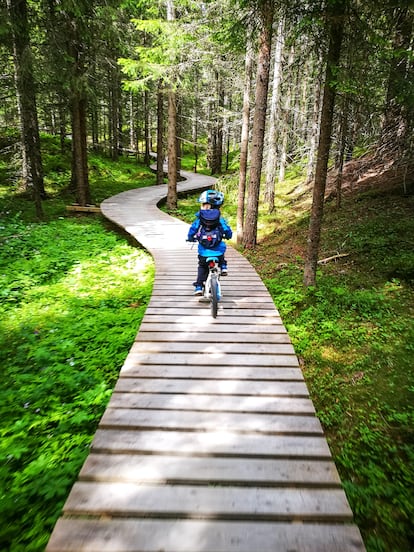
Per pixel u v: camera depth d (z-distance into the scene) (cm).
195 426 354
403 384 519
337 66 615
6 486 354
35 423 438
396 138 1036
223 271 662
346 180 1628
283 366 470
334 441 443
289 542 246
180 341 536
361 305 739
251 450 326
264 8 779
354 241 1061
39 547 296
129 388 418
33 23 1373
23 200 1772
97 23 1545
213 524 258
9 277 893
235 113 1841
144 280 932
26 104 1380
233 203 1984
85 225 1491
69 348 607
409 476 382
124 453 322
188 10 1658
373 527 332
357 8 625
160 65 1545
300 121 2058
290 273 982
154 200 2130
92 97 1636
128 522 258
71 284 895
